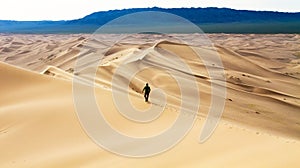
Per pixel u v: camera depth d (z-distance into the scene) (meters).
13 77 26.48
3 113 18.81
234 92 44.69
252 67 75.94
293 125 32.88
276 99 44.12
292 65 103.69
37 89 24.17
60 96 21.72
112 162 11.59
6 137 15.82
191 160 10.73
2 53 143.00
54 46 142.88
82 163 12.02
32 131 16.27
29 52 137.25
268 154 10.28
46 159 12.88
